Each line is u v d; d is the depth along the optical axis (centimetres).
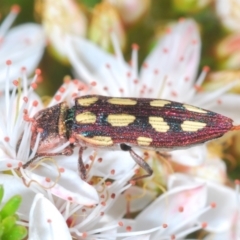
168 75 8
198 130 7
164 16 8
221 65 8
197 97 8
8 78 7
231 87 8
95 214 7
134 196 7
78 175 7
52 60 8
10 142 7
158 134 7
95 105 7
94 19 8
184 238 7
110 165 7
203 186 7
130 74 8
